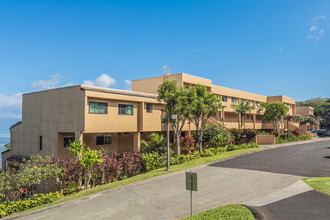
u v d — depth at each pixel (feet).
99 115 65.72
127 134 86.94
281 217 28.73
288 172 51.90
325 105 251.19
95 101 65.31
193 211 33.04
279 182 44.45
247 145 92.63
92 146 75.97
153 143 77.20
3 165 88.43
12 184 47.55
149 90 104.73
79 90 63.36
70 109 65.31
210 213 29.63
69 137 71.31
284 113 129.90
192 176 30.86
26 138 79.25
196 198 38.04
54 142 68.95
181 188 43.39
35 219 33.50
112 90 70.49
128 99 72.18
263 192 39.29
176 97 71.31
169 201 37.32
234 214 28.60
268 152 82.23
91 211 35.04
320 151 84.07
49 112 71.31
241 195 38.42
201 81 105.50
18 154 82.48
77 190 53.88
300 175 48.98
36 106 76.23
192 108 72.64
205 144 91.71
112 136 81.51
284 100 163.94
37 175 47.83
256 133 111.65
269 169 55.21
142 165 65.72
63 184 53.31
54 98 70.13
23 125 81.00
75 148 55.36
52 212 35.73
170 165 64.49
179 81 95.71
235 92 128.88
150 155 64.49
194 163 62.54
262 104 134.10
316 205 32.01
